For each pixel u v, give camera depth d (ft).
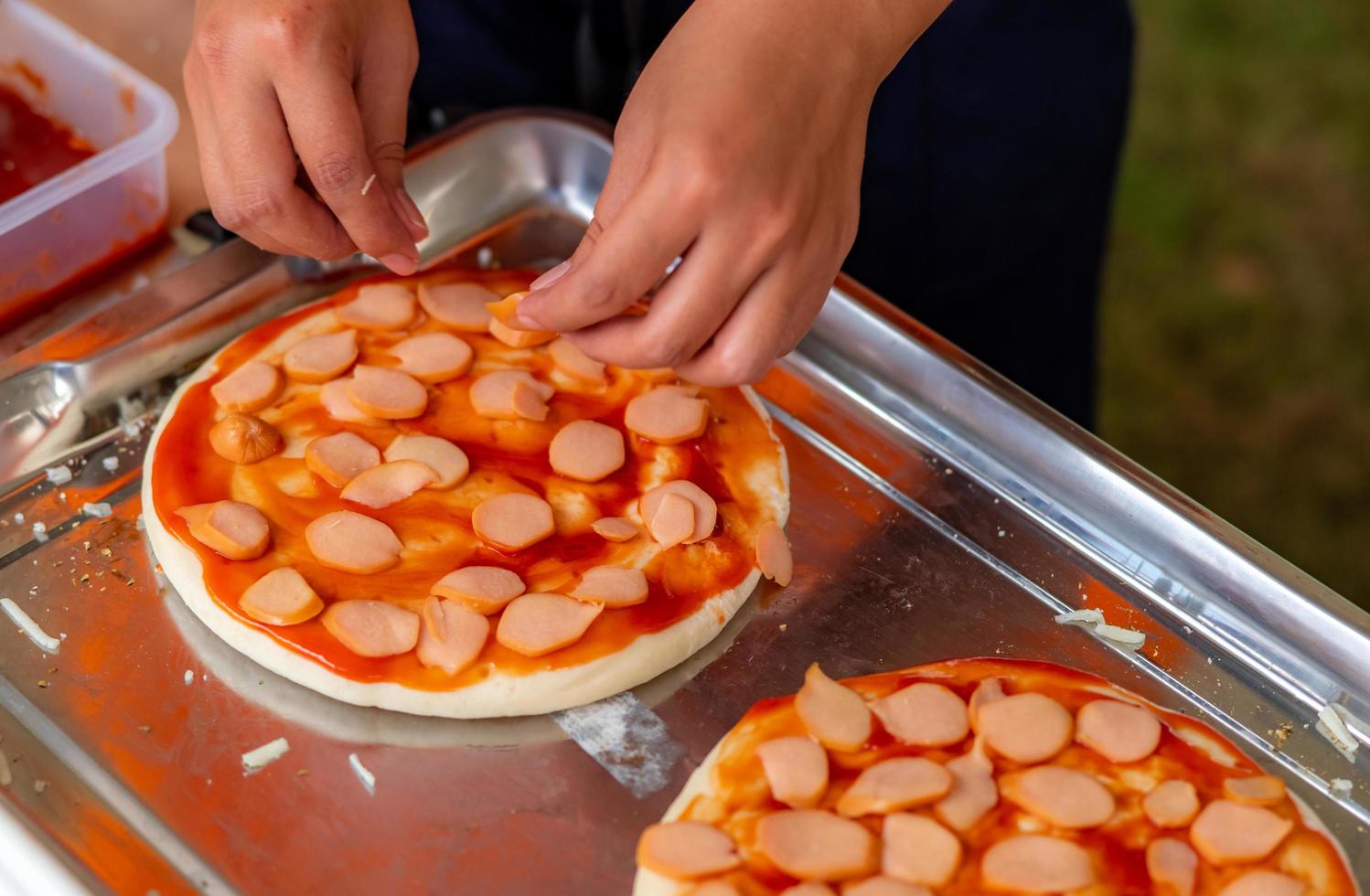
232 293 3.11
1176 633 2.90
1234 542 2.92
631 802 2.71
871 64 2.64
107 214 3.14
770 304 2.62
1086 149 3.55
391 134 3.00
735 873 2.60
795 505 3.00
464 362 3.03
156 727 2.74
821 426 3.09
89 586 2.85
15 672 2.77
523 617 2.78
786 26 2.59
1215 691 2.85
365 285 3.13
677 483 2.93
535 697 2.76
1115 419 5.58
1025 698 2.74
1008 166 3.51
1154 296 6.03
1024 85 3.45
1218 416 5.61
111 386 3.02
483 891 2.64
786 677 2.82
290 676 2.77
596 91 3.46
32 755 2.70
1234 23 6.91
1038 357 3.72
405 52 2.98
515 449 2.96
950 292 3.61
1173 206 6.34
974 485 3.03
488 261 3.28
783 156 2.56
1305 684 2.86
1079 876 2.60
